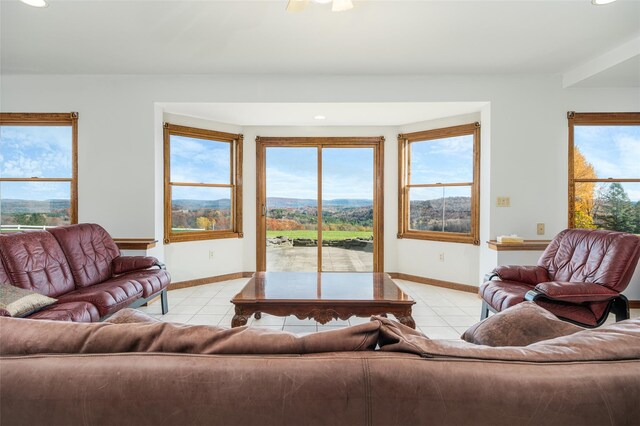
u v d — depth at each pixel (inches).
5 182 155.8
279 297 97.1
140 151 152.0
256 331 29.0
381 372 25.1
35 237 100.7
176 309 136.2
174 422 24.3
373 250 198.7
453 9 98.9
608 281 92.1
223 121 184.5
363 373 25.1
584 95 148.5
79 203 152.1
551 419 24.0
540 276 112.7
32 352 26.5
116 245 133.0
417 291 167.8
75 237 114.5
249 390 24.6
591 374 24.9
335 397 24.6
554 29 110.2
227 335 28.1
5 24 107.0
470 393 24.3
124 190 152.1
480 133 159.9
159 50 125.6
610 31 111.5
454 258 171.5
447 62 135.9
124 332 27.6
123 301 100.8
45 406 24.5
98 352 26.8
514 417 24.0
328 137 195.8
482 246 157.2
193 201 179.8
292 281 116.6
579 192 151.8
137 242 143.0
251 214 195.6
